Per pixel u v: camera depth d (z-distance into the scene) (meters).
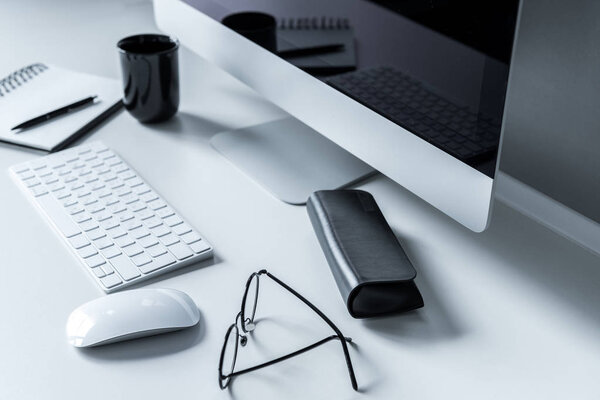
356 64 0.76
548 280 0.73
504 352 0.64
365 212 0.77
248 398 0.59
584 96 0.78
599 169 0.80
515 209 0.84
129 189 0.85
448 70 0.65
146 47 1.02
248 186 0.87
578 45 0.77
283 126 1.00
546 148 0.85
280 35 0.86
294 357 0.63
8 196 0.84
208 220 0.81
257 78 0.94
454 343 0.65
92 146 0.94
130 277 0.71
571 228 0.80
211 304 0.69
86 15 1.35
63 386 0.60
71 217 0.80
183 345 0.64
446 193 0.69
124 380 0.61
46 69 1.12
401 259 0.70
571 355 0.64
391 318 0.68
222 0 0.96
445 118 0.66
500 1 0.58
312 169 0.90
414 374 0.62
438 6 0.64
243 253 0.76
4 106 1.02
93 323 0.63
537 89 0.83
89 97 1.04
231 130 0.99
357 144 0.79
